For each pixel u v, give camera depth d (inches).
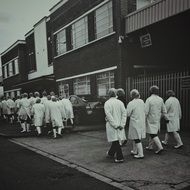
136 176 198.2
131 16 490.0
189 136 350.3
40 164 247.3
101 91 597.3
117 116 235.1
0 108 748.0
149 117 257.6
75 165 238.8
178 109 282.5
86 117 520.1
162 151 270.2
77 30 697.6
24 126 472.1
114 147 247.1
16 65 1203.2
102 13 582.9
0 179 206.1
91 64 623.8
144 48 529.0
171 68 547.2
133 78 484.4
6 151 314.3
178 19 427.2
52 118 394.3
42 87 904.9
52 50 849.5
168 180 187.3
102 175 206.1
